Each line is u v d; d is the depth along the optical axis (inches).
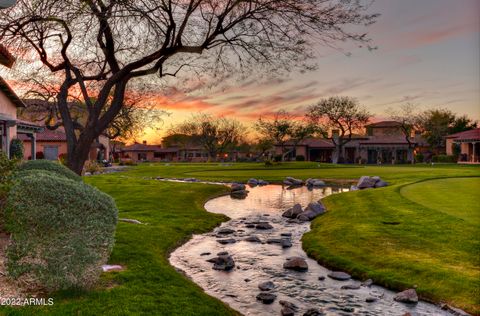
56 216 261.4
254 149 4419.3
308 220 718.5
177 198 922.1
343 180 1541.6
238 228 646.5
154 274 340.8
